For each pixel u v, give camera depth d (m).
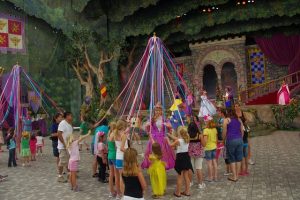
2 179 9.98
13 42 25.44
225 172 9.46
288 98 21.44
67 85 28.64
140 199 4.71
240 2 25.70
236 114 8.34
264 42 27.83
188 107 10.81
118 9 26.84
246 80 28.06
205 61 29.42
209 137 8.48
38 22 27.17
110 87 26.34
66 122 8.98
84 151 15.00
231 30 27.62
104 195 7.82
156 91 9.23
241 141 8.29
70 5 26.94
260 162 10.67
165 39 29.27
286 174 8.90
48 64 27.56
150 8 27.00
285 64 27.25
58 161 10.15
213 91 30.70
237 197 7.00
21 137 12.73
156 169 7.33
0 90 21.94
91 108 22.66
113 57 27.94
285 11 24.42
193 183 8.41
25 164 12.43
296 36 26.81
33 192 8.42
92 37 28.09
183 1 26.02
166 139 8.30
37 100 25.55
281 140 15.64
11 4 25.56
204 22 26.86
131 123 9.06
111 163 7.60
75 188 8.38
